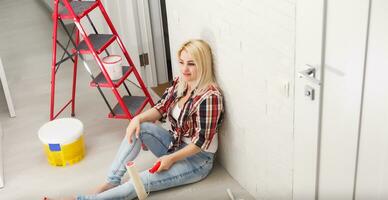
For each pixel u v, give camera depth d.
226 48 2.85
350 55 1.97
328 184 2.35
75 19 3.43
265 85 2.59
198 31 3.14
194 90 3.07
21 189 3.29
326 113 2.21
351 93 2.03
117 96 3.56
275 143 2.66
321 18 2.04
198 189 3.16
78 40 3.77
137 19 4.16
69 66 4.87
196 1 3.06
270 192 2.86
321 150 2.32
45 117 4.08
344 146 2.16
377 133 1.97
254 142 2.86
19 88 4.54
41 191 3.25
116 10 4.35
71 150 3.44
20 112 4.16
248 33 2.60
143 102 3.75
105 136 3.77
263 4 2.40
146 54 4.30
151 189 3.08
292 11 2.21
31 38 5.60
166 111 3.29
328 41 2.06
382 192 2.04
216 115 3.00
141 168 3.38
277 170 2.72
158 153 3.26
